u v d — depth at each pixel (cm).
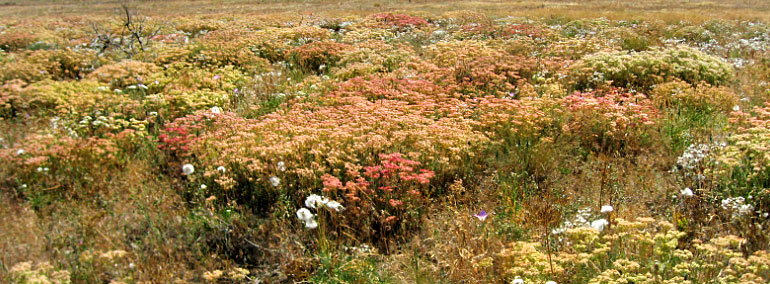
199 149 555
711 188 470
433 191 507
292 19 1934
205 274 353
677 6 2527
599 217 446
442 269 393
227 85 854
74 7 3303
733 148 508
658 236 350
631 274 347
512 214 461
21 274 333
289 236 427
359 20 1831
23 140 568
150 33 1505
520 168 559
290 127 601
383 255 408
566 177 550
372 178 479
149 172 529
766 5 2548
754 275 322
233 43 1135
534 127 616
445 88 861
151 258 390
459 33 1469
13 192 474
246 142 551
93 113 674
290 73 1020
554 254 382
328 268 383
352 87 840
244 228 439
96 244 400
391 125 607
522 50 1184
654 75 879
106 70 860
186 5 3225
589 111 668
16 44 1287
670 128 640
